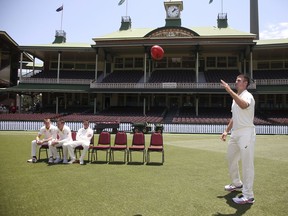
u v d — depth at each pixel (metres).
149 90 36.25
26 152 13.15
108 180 7.81
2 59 44.53
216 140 20.62
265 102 39.25
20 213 5.16
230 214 5.23
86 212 5.25
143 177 8.24
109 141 11.78
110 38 37.72
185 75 40.44
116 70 44.78
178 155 13.08
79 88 39.16
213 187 7.13
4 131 27.94
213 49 39.62
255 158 12.08
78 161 10.95
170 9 44.03
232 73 40.44
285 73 40.00
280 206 5.68
